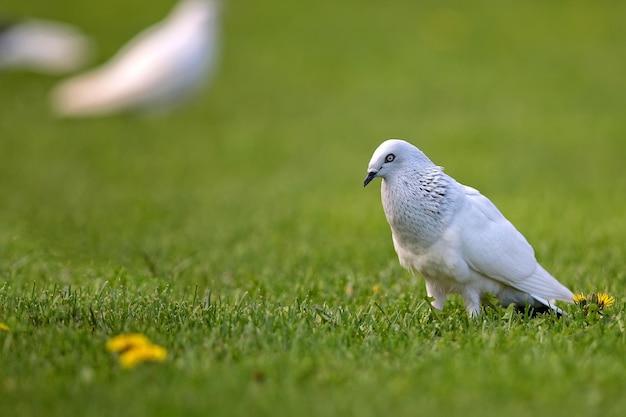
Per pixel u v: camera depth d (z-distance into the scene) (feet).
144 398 18.06
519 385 18.52
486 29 96.27
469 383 18.71
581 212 44.11
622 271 30.94
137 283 29.40
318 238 39.47
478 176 54.85
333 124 71.67
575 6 101.96
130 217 44.65
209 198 50.37
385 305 26.76
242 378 19.12
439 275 24.62
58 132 69.51
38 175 57.11
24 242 36.27
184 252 36.14
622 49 89.71
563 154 61.11
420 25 98.02
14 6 101.71
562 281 29.71
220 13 68.23
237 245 37.73
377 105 76.79
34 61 86.84
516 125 69.26
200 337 22.04
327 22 100.17
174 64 66.80
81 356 20.67
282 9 104.22
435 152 62.28
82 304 25.27
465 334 22.79
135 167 59.93
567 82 81.30
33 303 25.34
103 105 68.85
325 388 18.74
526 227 40.73
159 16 99.86
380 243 37.76
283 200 49.55
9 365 19.95
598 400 17.88
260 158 62.39
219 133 69.72
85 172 58.34
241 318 23.68
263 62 89.40
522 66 86.33
